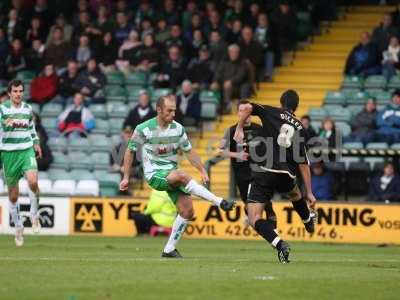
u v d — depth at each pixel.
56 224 46.94
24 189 47.72
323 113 53.16
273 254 35.50
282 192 29.59
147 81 57.41
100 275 25.25
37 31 61.81
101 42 58.81
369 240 45.19
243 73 54.94
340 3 63.91
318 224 45.41
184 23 60.16
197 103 53.19
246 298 21.59
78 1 63.38
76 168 52.97
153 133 30.39
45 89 57.06
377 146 49.88
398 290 23.39
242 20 58.22
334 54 59.03
